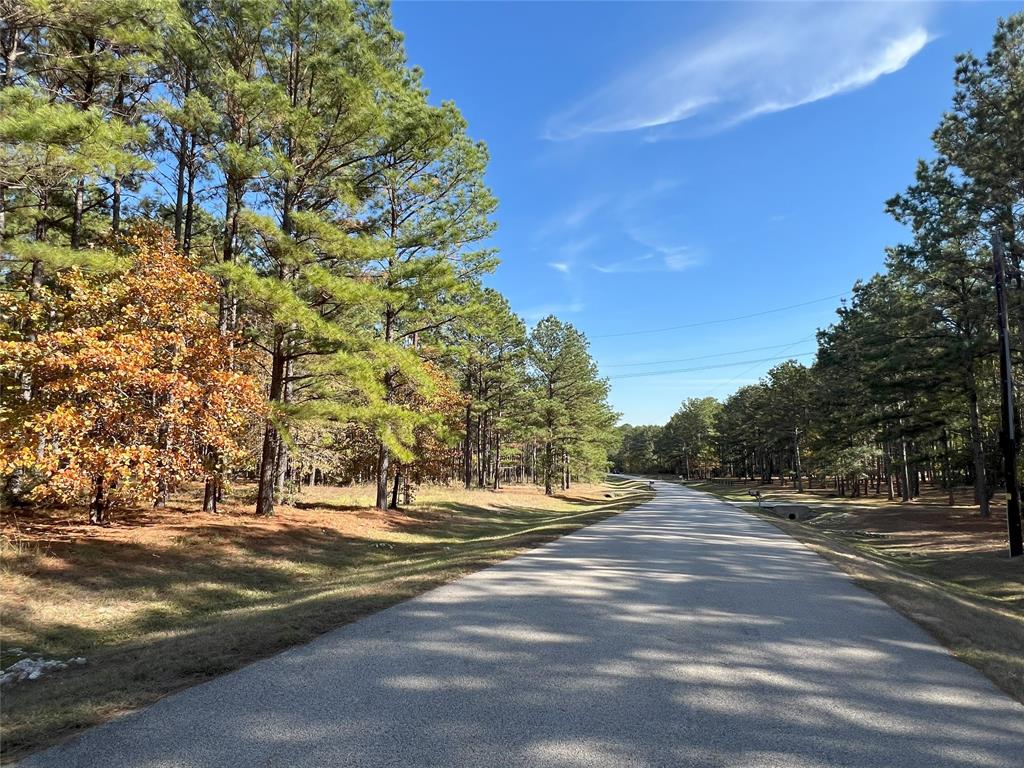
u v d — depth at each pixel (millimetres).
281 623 6090
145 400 11375
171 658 5031
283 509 19000
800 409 59469
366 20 17812
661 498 42875
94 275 12156
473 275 23609
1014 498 17797
